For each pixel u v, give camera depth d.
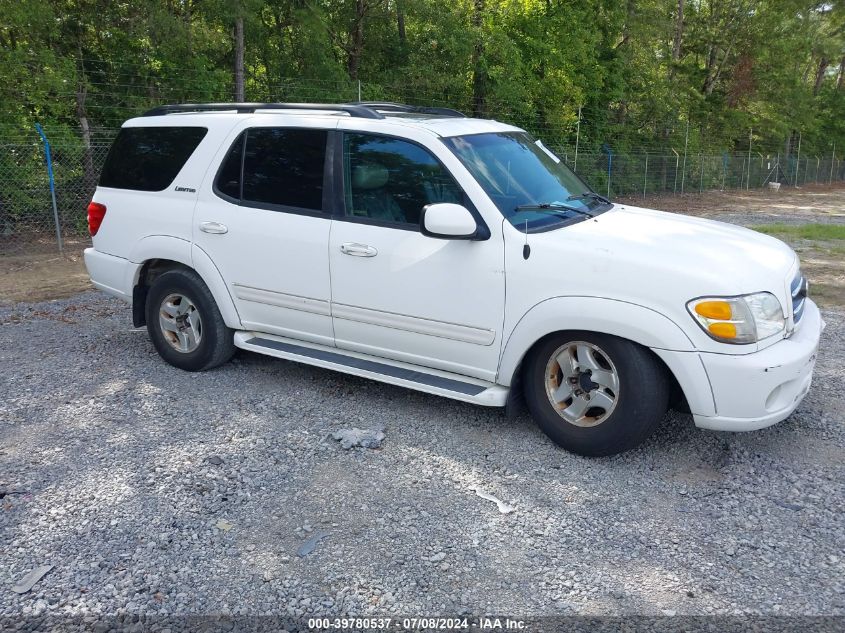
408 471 4.14
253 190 5.21
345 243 4.77
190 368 5.69
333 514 3.69
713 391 3.85
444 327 4.52
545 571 3.23
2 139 12.88
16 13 12.87
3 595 3.05
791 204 28.39
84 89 14.81
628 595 3.07
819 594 3.07
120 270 5.85
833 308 8.11
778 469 4.19
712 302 3.79
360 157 4.80
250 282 5.24
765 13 36.97
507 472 4.13
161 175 5.66
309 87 19.34
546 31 27.19
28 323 7.34
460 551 3.38
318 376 5.65
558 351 4.25
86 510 3.71
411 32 24.05
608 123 30.94
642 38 31.11
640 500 3.84
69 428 4.71
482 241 4.34
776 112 41.78
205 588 3.11
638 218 4.82
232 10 16.14
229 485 3.97
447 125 4.88
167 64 16.17
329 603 3.01
